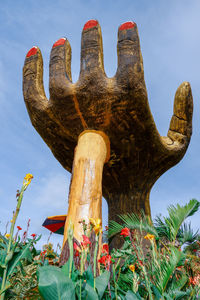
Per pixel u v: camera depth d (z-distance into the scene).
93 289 1.85
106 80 5.31
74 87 5.45
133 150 6.21
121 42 5.40
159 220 5.61
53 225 6.00
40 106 6.05
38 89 6.25
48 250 4.21
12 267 1.94
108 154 5.92
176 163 7.23
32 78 6.38
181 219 4.89
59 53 5.93
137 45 5.34
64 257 3.84
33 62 6.53
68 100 5.54
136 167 6.65
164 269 3.50
